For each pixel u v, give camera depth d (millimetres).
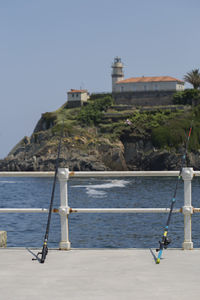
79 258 10266
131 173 10844
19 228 48875
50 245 37688
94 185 145125
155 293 7652
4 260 10148
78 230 49344
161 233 45625
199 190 119562
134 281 8398
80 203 92062
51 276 8828
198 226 48969
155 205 86125
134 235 45000
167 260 9969
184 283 8219
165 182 156875
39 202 100000
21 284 8312
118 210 10875
